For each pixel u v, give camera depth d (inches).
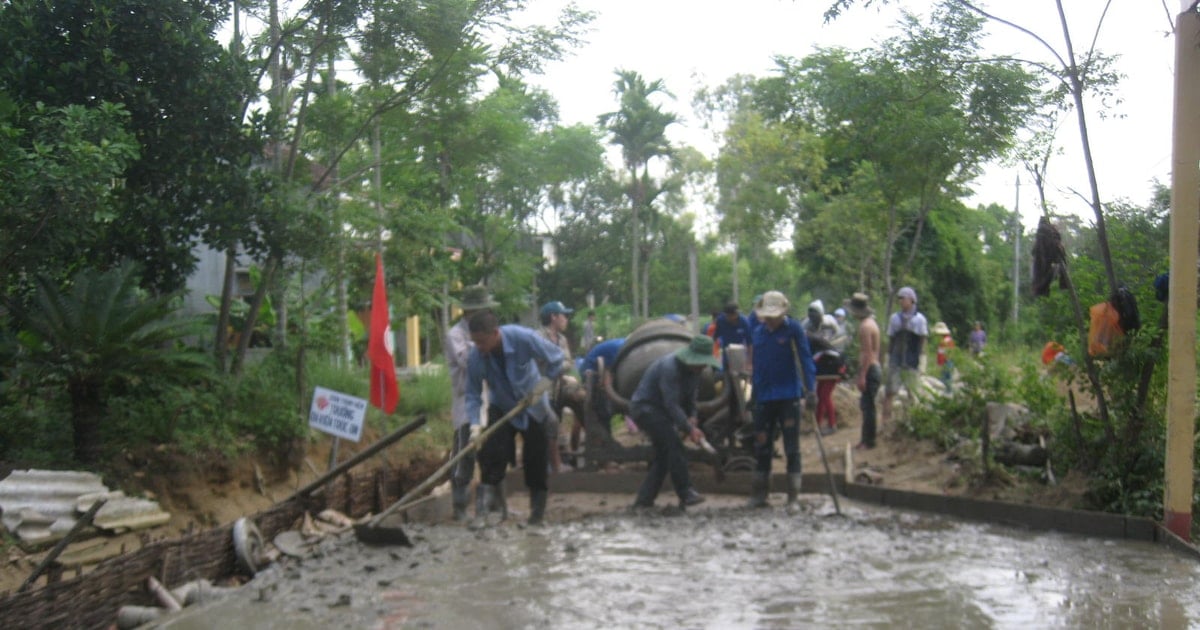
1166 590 259.4
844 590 262.1
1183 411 317.4
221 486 406.9
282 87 534.9
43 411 385.1
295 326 617.9
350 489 398.3
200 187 420.2
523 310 1243.2
